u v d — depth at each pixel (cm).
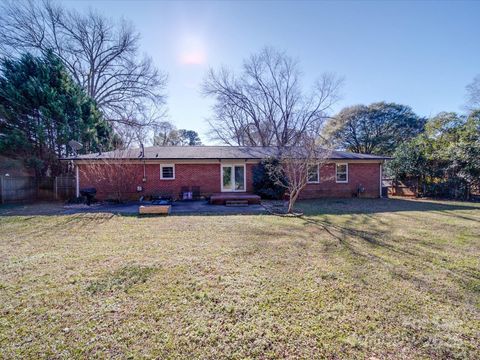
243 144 2767
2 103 1331
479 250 455
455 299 281
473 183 1266
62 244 494
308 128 2219
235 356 194
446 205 1091
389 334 220
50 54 1530
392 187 1664
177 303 270
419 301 277
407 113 2836
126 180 1283
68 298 280
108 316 245
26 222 717
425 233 581
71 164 1499
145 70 2259
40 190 1391
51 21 1867
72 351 198
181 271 356
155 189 1336
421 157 1458
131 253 438
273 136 2662
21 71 1398
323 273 350
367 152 2947
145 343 208
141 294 289
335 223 700
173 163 1348
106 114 2155
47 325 231
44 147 1424
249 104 2627
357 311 256
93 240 523
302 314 250
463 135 1397
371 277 338
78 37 2011
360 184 1501
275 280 327
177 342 209
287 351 200
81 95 1639
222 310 257
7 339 212
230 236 555
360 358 192
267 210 955
